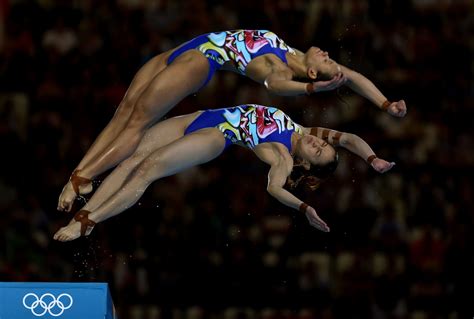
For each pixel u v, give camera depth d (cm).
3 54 4450
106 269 3997
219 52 2822
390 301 4103
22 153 4219
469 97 4681
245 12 4625
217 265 4041
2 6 4525
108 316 2433
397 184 4359
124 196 2730
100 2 4594
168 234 4081
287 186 2950
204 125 2838
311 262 4088
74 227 2703
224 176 4241
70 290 2373
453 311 4147
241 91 4450
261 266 4059
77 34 4516
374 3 4741
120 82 4441
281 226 4147
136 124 2727
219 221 4131
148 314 3950
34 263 3972
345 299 4050
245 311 3984
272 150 2825
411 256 4203
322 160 2850
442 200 4369
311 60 2861
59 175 4172
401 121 4550
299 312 4003
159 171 2747
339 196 4241
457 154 4516
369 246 4172
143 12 4591
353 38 4653
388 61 4678
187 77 2752
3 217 4056
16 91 4378
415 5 4806
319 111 4472
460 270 4216
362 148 2856
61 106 4353
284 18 4638
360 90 2884
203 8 4622
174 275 4016
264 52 2839
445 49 4766
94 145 2759
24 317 2358
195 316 3966
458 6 4853
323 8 4675
